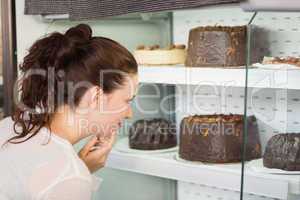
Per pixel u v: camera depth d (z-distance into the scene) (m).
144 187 2.08
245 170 1.30
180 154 1.78
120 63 1.10
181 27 2.08
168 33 2.11
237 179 1.55
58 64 1.08
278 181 1.30
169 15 2.08
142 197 2.08
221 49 1.61
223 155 1.63
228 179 1.57
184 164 1.71
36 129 1.10
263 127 1.32
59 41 1.10
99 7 1.56
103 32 1.88
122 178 2.00
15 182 1.02
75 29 1.12
